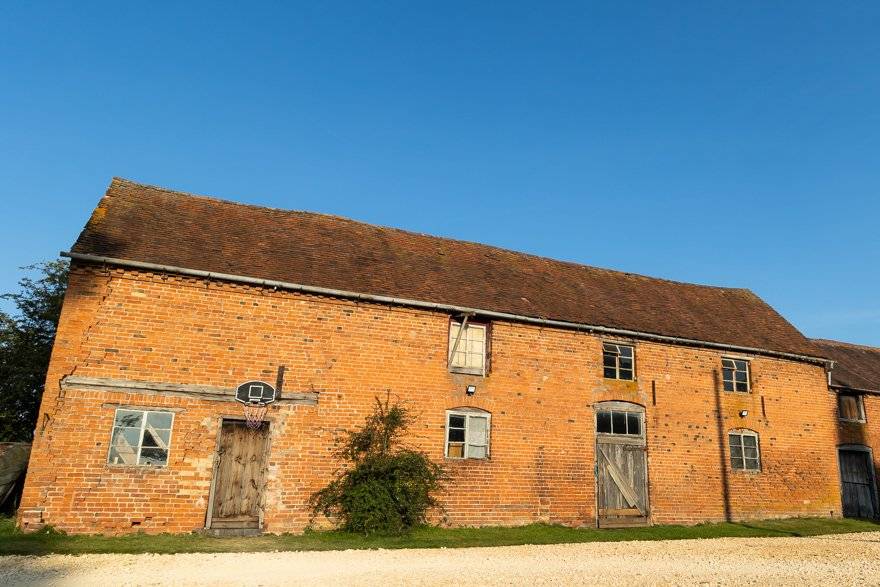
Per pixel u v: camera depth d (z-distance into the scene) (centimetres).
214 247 1483
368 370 1459
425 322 1548
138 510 1220
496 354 1602
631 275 2289
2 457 1233
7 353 2038
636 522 1655
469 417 1547
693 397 1820
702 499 1753
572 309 1784
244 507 1299
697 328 1948
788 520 1836
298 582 849
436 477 1441
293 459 1352
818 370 2062
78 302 1257
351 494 1338
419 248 1895
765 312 2308
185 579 844
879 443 2142
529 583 890
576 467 1619
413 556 1086
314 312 1441
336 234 1795
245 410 1334
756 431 1889
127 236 1393
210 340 1338
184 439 1277
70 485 1181
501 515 1509
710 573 1020
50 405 1197
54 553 984
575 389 1670
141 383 1266
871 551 1322
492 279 1827
